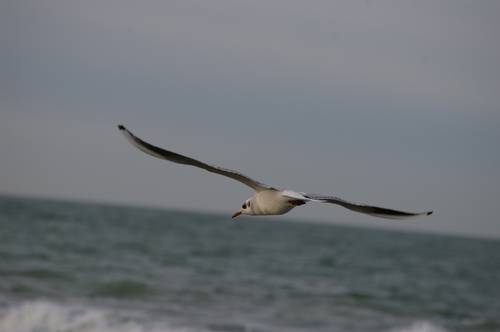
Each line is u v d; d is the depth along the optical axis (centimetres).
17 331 1669
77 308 1934
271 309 2203
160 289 2362
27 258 2844
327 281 3028
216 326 1870
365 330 2027
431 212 705
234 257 3703
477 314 2497
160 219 8838
